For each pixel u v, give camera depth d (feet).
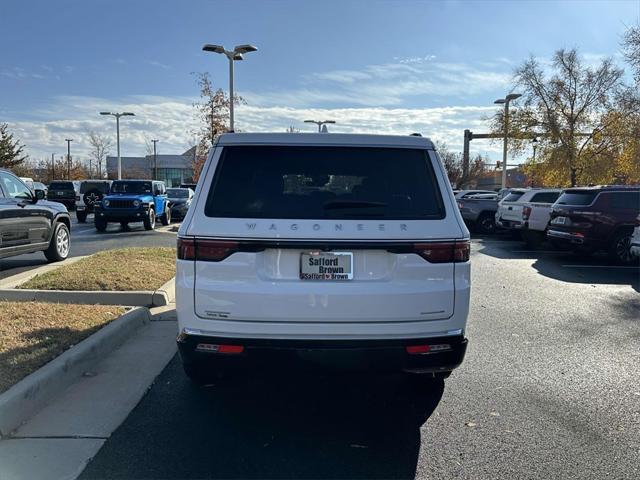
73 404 13.38
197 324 11.30
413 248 11.30
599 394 14.61
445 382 15.44
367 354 11.28
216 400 13.89
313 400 14.05
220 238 11.14
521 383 15.39
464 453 11.32
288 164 11.84
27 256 38.19
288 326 11.12
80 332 17.28
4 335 16.44
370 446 11.60
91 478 10.12
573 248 41.55
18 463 10.56
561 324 22.06
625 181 102.63
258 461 10.89
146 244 47.57
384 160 12.05
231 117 74.23
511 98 98.53
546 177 99.71
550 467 10.76
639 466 10.82
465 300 11.66
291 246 11.06
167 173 317.42
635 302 26.35
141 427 12.28
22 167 191.83
